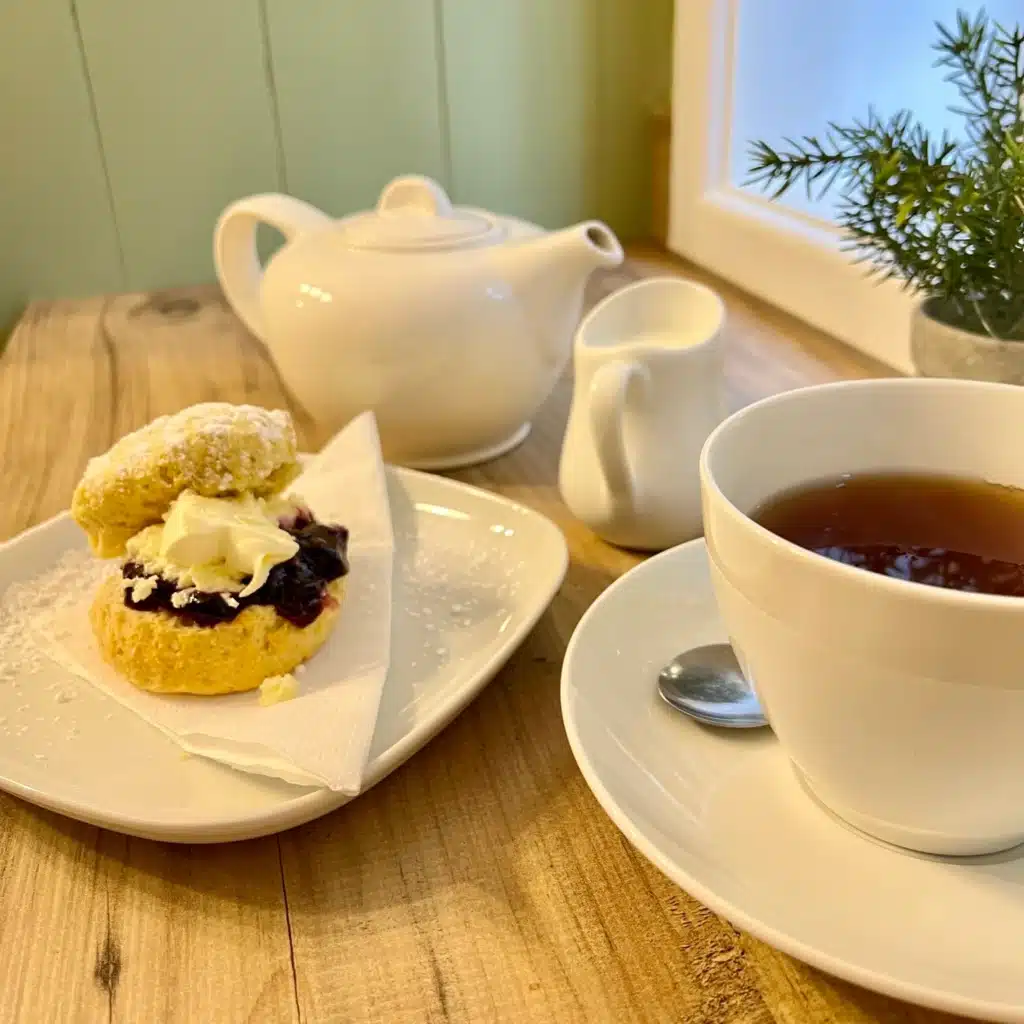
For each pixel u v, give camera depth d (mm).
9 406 806
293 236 691
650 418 531
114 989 322
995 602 248
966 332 549
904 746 285
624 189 1280
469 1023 308
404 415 646
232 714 425
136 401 812
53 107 1085
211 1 1067
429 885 357
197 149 1137
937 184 516
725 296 997
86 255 1166
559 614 511
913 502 354
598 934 335
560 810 390
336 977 324
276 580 449
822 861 319
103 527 471
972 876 314
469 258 628
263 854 373
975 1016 254
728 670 407
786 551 277
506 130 1210
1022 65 664
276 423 486
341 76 1135
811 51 959
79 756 413
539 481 662
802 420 362
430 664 468
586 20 1176
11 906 354
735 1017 306
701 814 341
